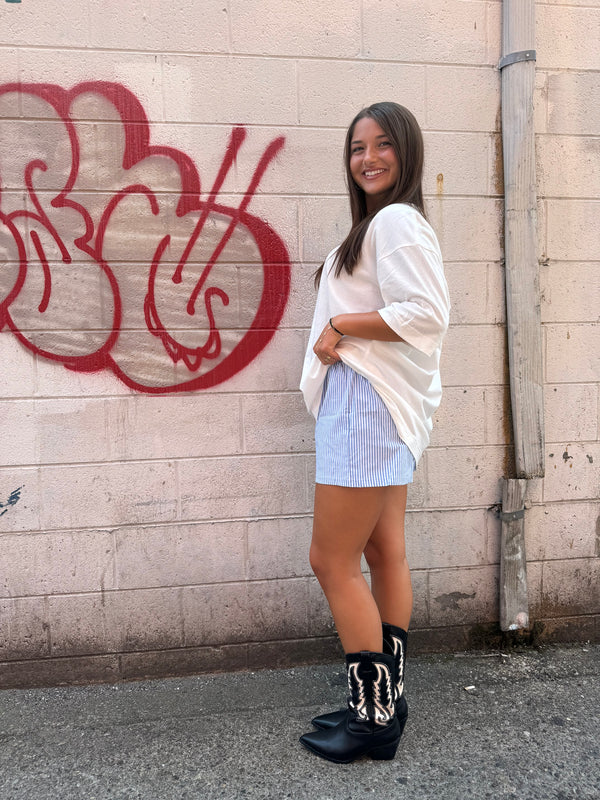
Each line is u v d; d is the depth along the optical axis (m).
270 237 2.50
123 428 2.48
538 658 2.66
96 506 2.48
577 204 2.67
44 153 2.36
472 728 2.18
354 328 1.84
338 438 1.89
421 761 2.01
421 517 2.68
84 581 2.50
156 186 2.43
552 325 2.69
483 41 2.56
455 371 2.65
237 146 2.46
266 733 2.16
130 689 2.47
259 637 2.61
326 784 1.91
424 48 2.52
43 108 2.35
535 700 2.35
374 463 1.86
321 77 2.48
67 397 2.44
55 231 2.39
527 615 2.71
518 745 2.09
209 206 2.46
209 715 2.28
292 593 2.61
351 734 1.97
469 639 2.74
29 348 2.41
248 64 2.43
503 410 2.69
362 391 1.88
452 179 2.58
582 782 1.91
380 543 2.11
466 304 2.63
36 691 2.46
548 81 2.61
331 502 1.91
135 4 2.36
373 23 2.49
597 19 2.62
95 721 2.24
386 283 1.81
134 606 2.53
